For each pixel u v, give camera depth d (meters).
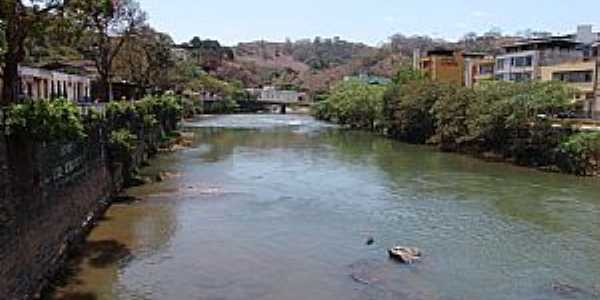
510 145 69.62
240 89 194.62
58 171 29.86
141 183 51.44
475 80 126.00
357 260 30.97
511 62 113.44
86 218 35.50
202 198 46.03
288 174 59.00
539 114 67.06
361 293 26.31
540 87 68.88
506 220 40.00
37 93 62.75
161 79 106.56
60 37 32.16
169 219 39.06
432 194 48.84
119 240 33.97
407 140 96.06
